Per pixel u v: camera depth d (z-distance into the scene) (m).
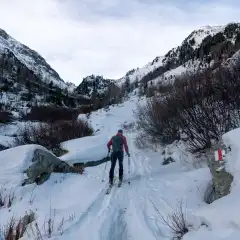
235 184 4.25
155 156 10.95
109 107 39.59
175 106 9.62
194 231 3.95
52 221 5.19
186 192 5.92
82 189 7.51
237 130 4.98
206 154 7.61
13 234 4.87
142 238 4.41
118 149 7.92
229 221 3.60
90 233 4.61
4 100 74.56
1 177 7.68
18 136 19.34
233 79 8.09
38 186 7.65
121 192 6.85
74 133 18.39
